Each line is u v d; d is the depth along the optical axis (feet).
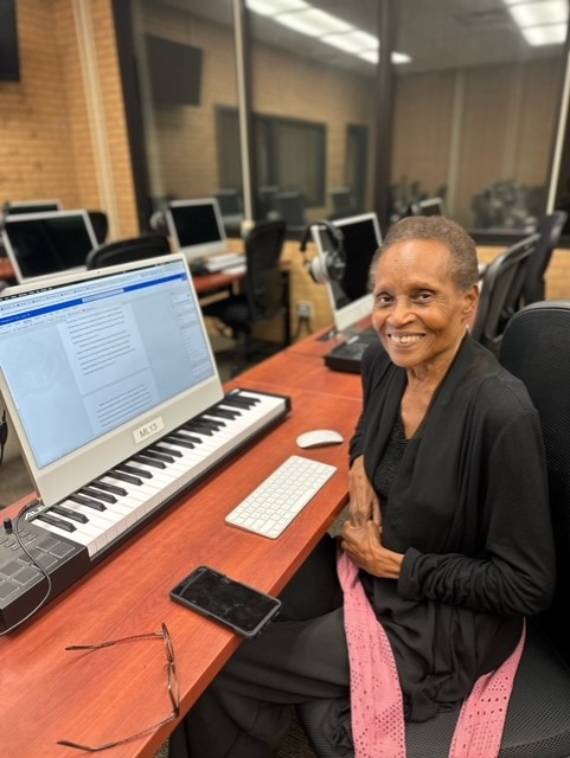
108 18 14.39
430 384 3.14
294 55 14.52
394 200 13.20
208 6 13.74
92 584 2.75
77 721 2.04
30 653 2.35
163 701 2.12
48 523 2.96
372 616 3.10
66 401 3.10
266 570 2.85
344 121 14.12
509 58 11.85
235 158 14.78
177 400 3.94
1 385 2.77
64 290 3.15
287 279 13.42
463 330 3.03
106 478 3.36
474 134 12.62
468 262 2.88
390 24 11.69
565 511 2.92
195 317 4.21
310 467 3.82
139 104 15.26
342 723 2.84
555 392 2.99
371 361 3.81
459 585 2.83
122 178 15.98
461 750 2.64
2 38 13.76
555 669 3.06
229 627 2.45
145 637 2.42
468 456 2.85
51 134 15.87
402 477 3.12
